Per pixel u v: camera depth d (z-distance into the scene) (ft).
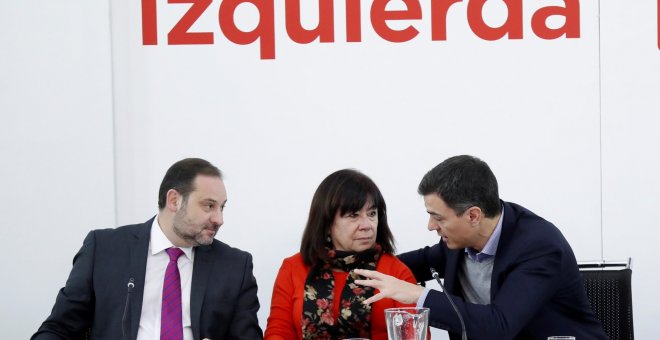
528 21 17.56
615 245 17.60
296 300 13.89
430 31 17.56
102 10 17.35
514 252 12.53
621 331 13.97
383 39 17.60
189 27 17.56
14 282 17.37
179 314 13.26
